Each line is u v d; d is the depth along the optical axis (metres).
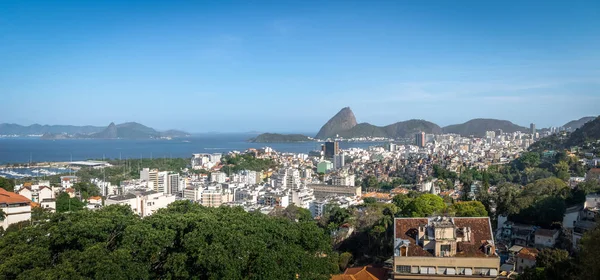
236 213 69.12
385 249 91.50
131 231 54.25
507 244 97.38
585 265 47.97
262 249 55.28
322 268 63.62
